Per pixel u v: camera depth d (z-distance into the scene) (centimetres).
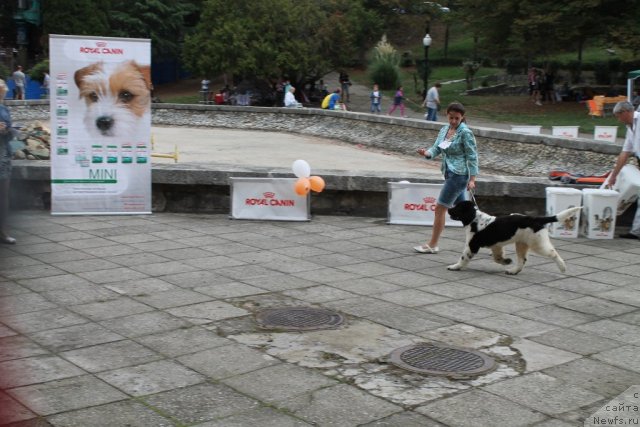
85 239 885
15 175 1053
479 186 1046
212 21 4512
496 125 3256
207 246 862
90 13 4956
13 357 506
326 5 4638
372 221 1043
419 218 1019
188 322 586
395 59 5041
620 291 705
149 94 1023
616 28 3494
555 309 642
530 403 444
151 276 724
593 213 943
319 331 571
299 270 760
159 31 5203
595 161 1468
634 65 4406
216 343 540
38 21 4994
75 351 519
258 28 4316
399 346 541
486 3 3869
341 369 495
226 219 1035
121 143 1027
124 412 423
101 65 1002
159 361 503
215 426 407
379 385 468
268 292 677
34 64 5066
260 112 2942
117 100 1015
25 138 1252
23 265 758
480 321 604
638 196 946
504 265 778
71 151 1016
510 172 1623
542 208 1054
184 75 6031
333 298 663
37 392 449
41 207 1077
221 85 5578
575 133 2073
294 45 4306
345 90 4334
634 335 574
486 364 507
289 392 455
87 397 443
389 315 615
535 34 3756
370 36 5628
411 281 728
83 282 697
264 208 1024
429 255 847
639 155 938
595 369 501
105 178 1030
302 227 991
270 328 575
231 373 484
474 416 425
